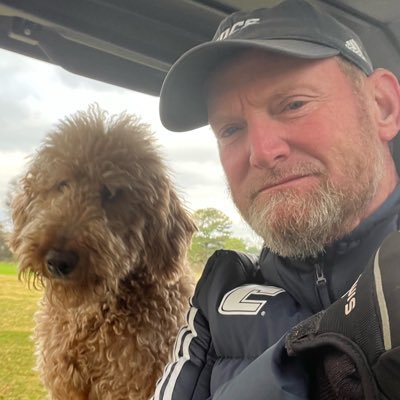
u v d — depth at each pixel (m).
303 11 0.36
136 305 0.61
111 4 0.45
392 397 0.19
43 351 0.62
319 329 0.23
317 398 0.24
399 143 0.40
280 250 0.34
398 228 0.34
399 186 0.35
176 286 0.66
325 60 0.35
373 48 0.49
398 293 0.20
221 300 0.38
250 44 0.34
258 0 0.45
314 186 0.33
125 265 0.62
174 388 0.37
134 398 0.58
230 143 0.38
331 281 0.33
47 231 0.58
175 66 0.39
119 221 0.64
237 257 0.40
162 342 0.61
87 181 0.63
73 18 0.44
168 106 0.43
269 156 0.33
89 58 0.48
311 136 0.33
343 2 0.45
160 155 0.72
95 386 0.59
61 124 0.67
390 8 0.46
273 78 0.35
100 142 0.65
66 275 0.57
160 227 0.68
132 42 0.47
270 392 0.25
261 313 0.34
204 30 0.49
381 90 0.37
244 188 0.36
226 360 0.35
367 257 0.33
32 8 0.42
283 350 0.25
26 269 0.59
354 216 0.34
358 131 0.34
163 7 0.46
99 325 0.60
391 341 0.19
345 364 0.21
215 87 0.39
